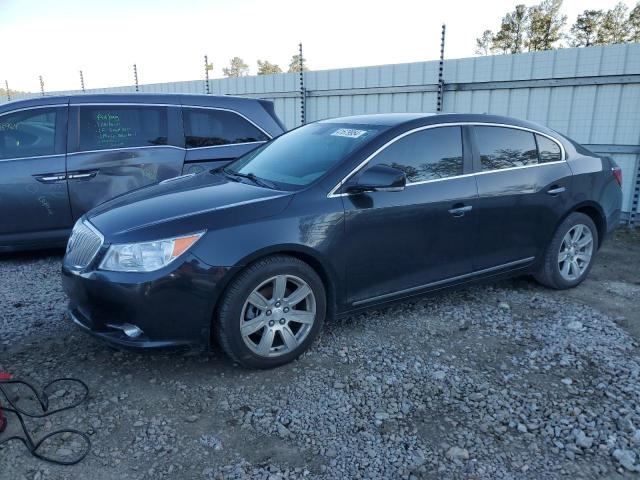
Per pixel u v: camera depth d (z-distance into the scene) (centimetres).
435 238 391
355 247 357
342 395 312
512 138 439
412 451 264
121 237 313
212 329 327
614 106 692
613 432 278
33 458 257
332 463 255
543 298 464
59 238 561
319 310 351
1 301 454
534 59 727
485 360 353
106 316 314
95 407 297
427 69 805
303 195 344
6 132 537
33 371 336
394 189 350
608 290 489
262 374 334
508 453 264
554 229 461
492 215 417
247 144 621
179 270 304
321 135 421
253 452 263
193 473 248
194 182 406
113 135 569
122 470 250
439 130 401
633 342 379
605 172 496
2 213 533
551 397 310
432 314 426
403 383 324
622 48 671
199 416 291
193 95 608
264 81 996
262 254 321
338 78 891
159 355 356
